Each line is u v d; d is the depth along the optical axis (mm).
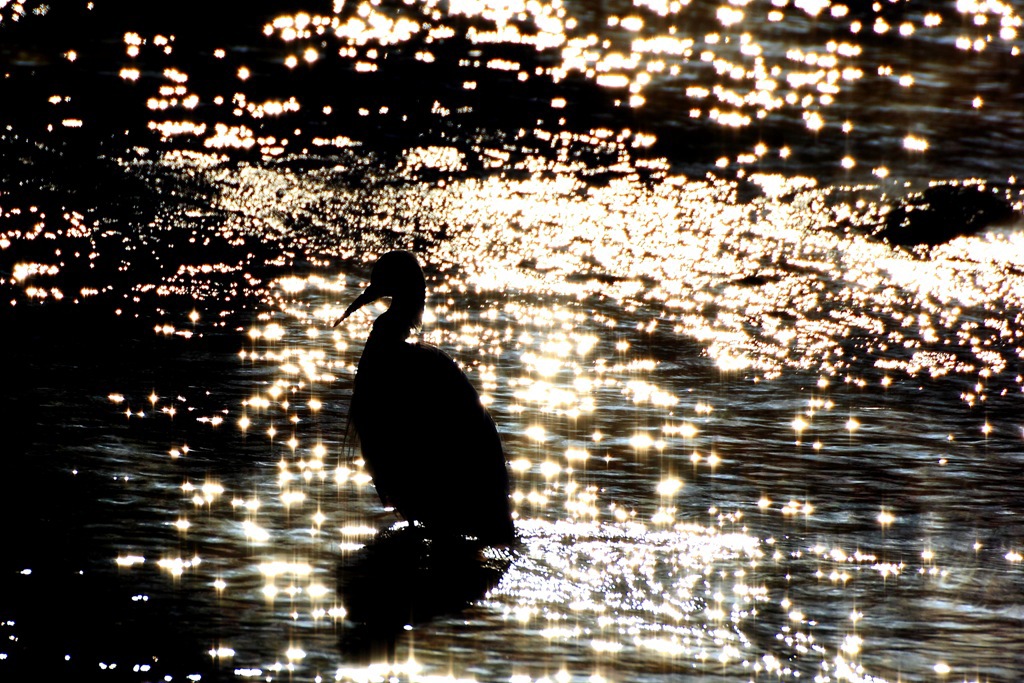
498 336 19500
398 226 24641
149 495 13602
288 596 11672
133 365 17266
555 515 13797
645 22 42375
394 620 11320
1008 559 13141
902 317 21594
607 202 27203
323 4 41469
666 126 32781
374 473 13555
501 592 12008
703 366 18844
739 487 14719
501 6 43156
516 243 24203
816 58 39469
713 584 12359
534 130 31812
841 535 13562
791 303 22000
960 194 27297
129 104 30953
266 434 15438
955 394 18203
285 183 26641
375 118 31719
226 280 21016
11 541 12359
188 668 10328
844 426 16812
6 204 23578
